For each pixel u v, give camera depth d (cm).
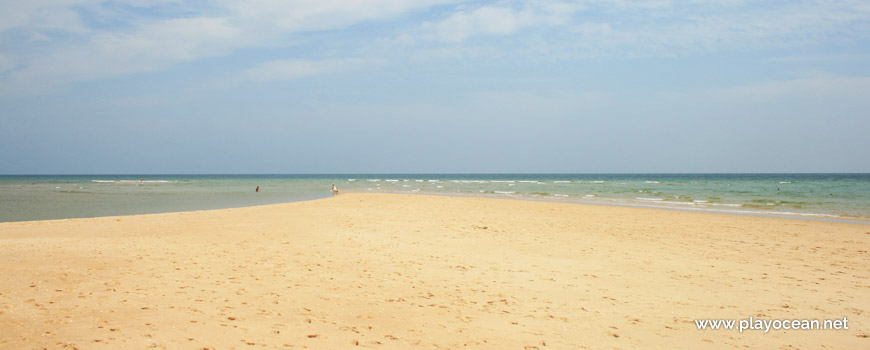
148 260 952
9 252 978
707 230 1639
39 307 619
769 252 1223
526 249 1245
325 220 1827
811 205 2758
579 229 1656
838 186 5869
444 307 695
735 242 1383
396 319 632
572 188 5688
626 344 564
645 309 711
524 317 659
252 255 1064
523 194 4128
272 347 513
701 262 1087
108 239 1265
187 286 757
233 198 3750
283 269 920
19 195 4097
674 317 674
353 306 684
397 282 843
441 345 543
